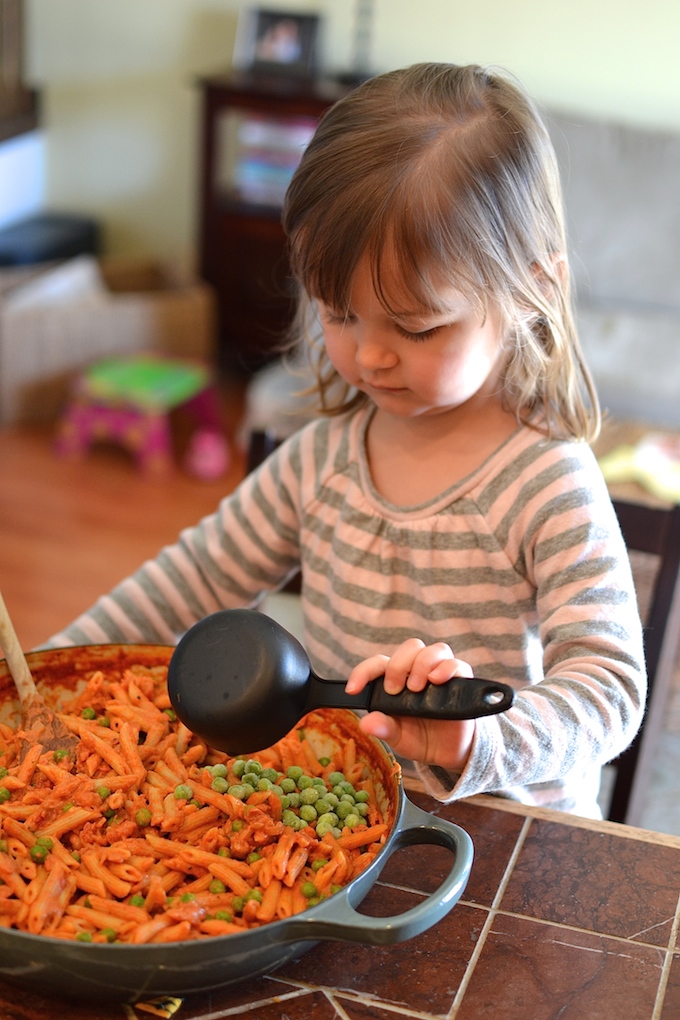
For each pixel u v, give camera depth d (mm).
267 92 3605
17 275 3619
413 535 990
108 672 904
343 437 1059
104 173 4281
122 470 3230
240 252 3842
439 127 843
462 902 763
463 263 818
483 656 1002
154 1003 674
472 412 983
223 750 710
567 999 687
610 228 3350
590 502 944
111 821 761
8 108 4000
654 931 747
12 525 2879
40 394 3455
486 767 769
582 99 3752
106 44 4105
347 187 819
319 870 715
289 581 1290
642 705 873
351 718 846
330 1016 668
